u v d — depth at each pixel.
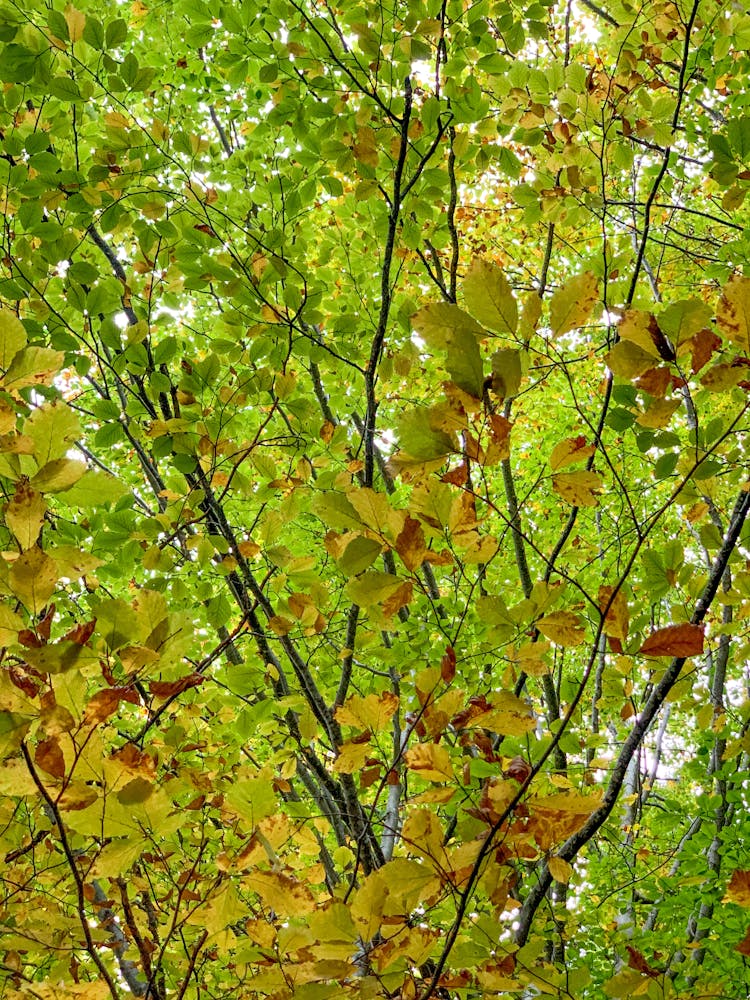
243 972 2.68
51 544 2.41
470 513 1.24
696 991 2.72
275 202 3.10
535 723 1.37
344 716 1.39
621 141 3.00
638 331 1.08
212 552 2.61
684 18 2.80
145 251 2.77
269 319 2.80
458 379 0.94
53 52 2.67
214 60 3.05
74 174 2.57
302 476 2.77
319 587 2.46
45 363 1.15
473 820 1.46
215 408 2.90
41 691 1.22
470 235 6.12
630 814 4.92
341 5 2.85
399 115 2.91
